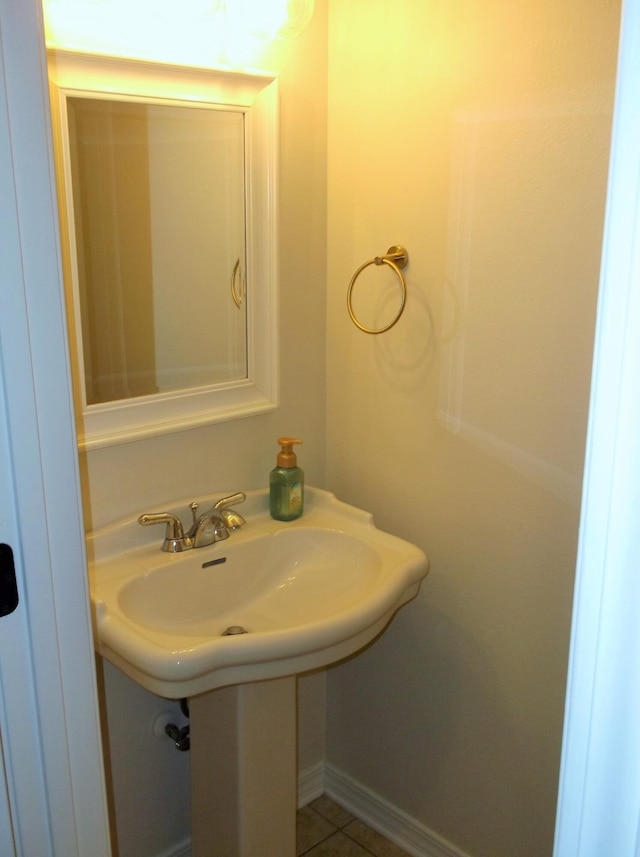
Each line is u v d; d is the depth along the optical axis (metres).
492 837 1.90
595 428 0.57
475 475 1.75
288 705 1.72
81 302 1.54
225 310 1.77
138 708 1.81
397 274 1.73
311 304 1.95
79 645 1.09
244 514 1.88
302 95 1.80
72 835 1.14
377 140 1.77
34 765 1.08
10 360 0.94
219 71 1.62
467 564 1.81
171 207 1.63
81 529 1.05
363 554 1.76
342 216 1.89
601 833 0.62
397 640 2.01
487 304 1.64
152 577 1.61
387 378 1.89
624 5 0.51
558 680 1.68
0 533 0.99
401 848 2.11
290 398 1.96
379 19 1.71
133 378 1.65
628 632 0.58
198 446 1.79
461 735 1.91
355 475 2.03
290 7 1.58
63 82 1.44
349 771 2.23
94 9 1.46
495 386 1.67
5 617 1.01
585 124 1.42
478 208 1.61
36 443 0.98
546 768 1.75
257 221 1.77
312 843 2.12
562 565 1.62
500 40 1.51
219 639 1.38
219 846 1.81
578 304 1.49
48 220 0.94
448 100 1.62
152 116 1.57
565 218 1.48
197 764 1.79
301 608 1.75
